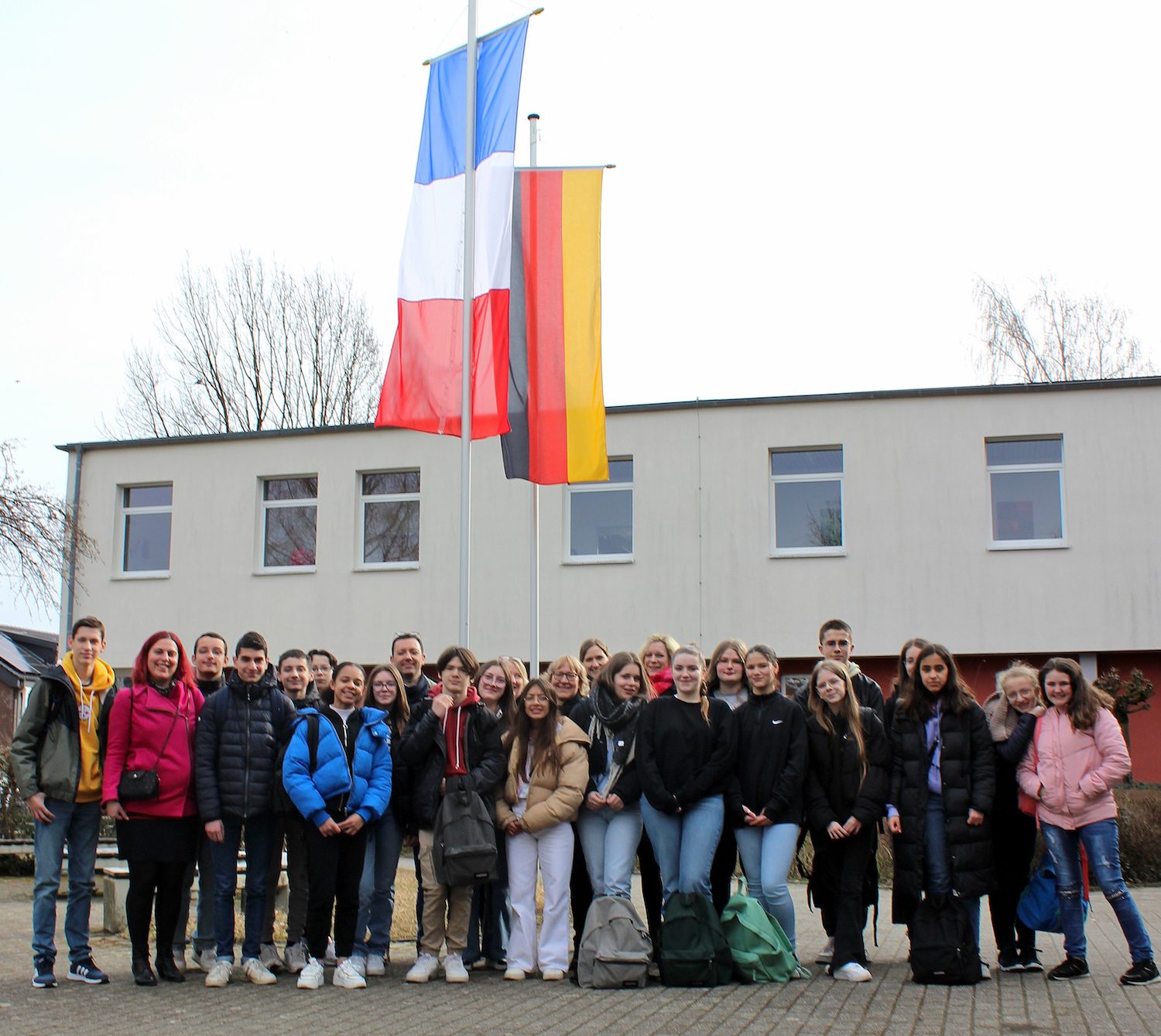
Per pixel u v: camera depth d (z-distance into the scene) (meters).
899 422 19.33
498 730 8.20
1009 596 18.70
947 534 18.98
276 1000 7.21
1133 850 13.76
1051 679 7.89
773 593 19.39
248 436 21.94
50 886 7.61
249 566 21.70
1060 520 18.92
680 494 19.86
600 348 12.16
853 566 19.20
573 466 11.99
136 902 7.65
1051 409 18.89
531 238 12.32
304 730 7.80
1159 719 18.45
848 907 7.96
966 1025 6.45
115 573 22.39
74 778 7.62
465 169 11.93
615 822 8.04
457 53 12.41
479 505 20.58
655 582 19.75
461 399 11.62
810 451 19.80
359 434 21.41
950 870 7.77
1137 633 18.25
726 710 7.98
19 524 19.70
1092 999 7.14
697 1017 6.70
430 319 11.93
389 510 21.41
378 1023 6.56
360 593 21.06
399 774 8.20
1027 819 8.20
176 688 7.82
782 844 7.89
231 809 7.68
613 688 8.18
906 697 8.00
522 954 8.05
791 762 7.95
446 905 8.12
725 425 19.84
